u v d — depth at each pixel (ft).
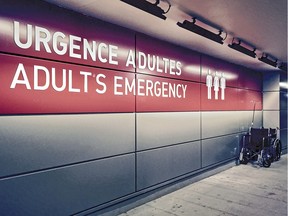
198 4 9.45
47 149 8.83
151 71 13.10
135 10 9.73
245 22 11.36
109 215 10.85
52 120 8.97
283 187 14.80
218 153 18.58
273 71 24.89
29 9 8.37
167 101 14.11
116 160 11.28
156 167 13.34
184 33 12.62
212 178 16.85
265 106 25.66
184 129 15.33
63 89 9.29
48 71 8.84
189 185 15.31
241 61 19.81
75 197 9.69
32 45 8.41
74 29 9.68
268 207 11.80
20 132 8.14
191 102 15.93
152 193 13.00
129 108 11.88
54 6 9.07
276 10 9.92
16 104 8.03
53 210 9.00
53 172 9.01
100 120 10.61
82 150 9.93
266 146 20.65
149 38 13.05
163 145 13.79
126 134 11.73
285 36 13.46
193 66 16.19
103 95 10.71
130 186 11.90
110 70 11.02
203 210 11.47
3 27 7.75
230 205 12.05
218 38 12.60
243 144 20.89
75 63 9.68
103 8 9.50
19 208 8.11
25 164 8.25
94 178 10.37
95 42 10.43
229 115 20.04
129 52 11.91
